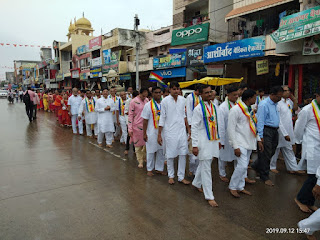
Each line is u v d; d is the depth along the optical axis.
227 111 4.98
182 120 4.86
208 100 4.05
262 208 3.89
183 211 3.78
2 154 6.95
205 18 16.27
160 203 4.04
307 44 8.40
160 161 5.47
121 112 7.57
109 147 8.00
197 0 16.69
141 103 5.91
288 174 5.49
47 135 9.96
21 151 7.30
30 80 61.53
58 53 38.25
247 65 13.15
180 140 4.80
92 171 5.59
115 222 3.45
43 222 3.42
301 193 3.86
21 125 12.56
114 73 20.20
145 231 3.24
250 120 4.19
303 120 4.03
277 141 5.02
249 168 5.92
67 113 12.00
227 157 4.94
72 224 3.38
